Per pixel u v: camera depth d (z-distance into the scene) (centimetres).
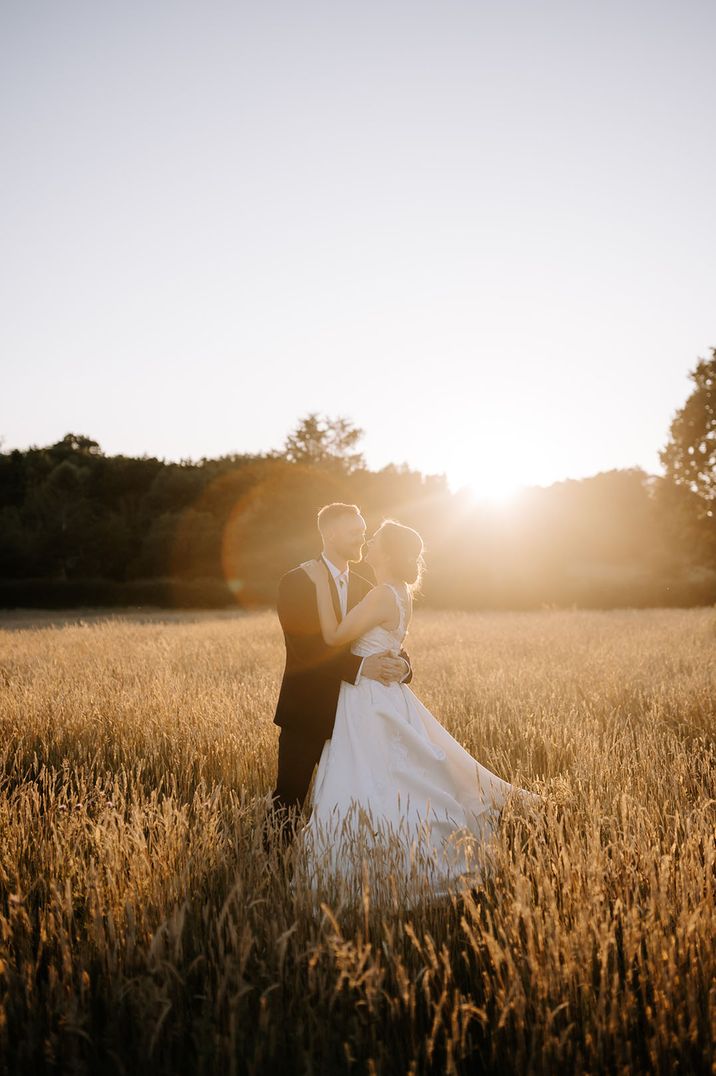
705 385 3891
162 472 6625
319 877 261
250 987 195
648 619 1961
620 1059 186
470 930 241
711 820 315
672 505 3975
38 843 312
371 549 386
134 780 421
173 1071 200
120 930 236
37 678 798
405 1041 206
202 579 4741
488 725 555
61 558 5103
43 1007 214
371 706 355
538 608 3556
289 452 7144
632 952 209
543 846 288
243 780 444
